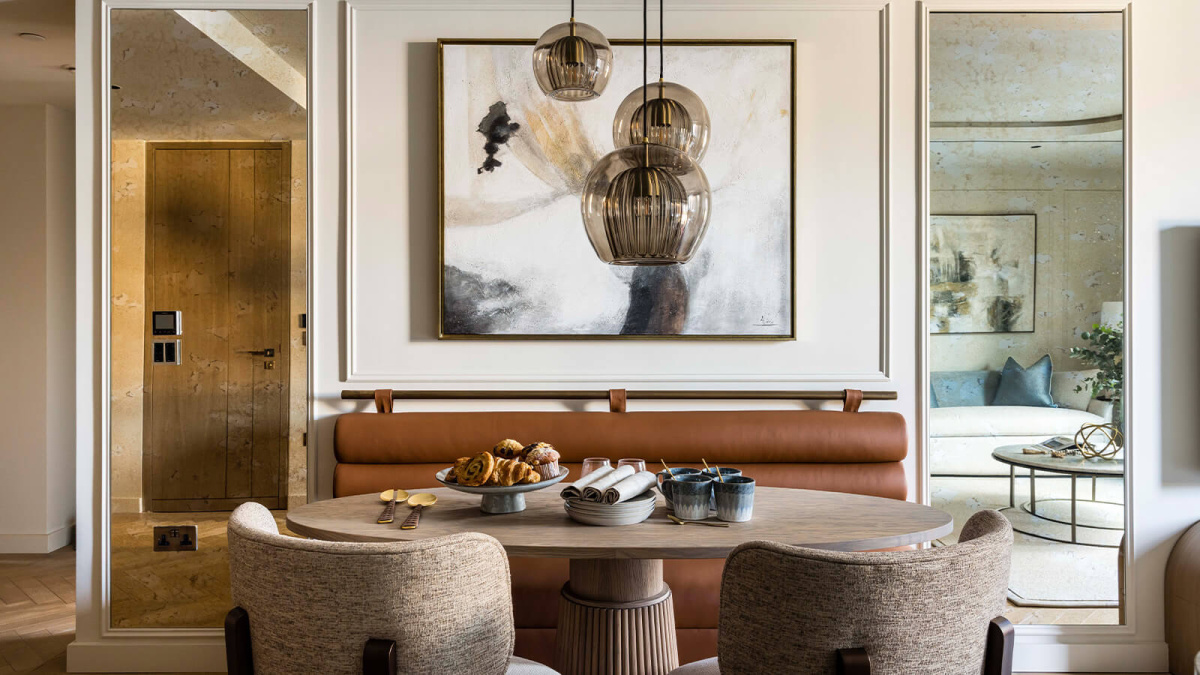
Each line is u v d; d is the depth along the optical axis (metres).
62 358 4.80
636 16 3.13
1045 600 3.09
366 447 2.97
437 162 3.10
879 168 3.15
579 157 3.11
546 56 2.00
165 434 3.11
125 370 3.11
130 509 3.09
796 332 3.15
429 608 1.33
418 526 1.81
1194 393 3.08
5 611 3.66
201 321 3.12
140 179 3.12
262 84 3.12
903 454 3.00
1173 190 3.10
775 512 1.97
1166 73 3.10
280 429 3.12
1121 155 3.11
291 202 3.12
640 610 2.00
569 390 3.13
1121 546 3.09
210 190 3.12
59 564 4.41
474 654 1.39
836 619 1.29
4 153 4.71
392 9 3.12
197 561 3.09
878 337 3.15
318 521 1.86
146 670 3.03
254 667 1.45
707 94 3.11
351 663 1.33
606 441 3.00
